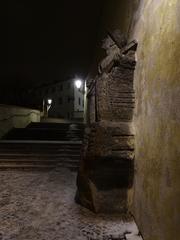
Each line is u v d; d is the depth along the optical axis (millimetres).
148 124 2729
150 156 2605
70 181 5855
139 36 3271
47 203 4207
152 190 2480
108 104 3713
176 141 1848
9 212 3760
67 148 8648
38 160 7664
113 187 3734
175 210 1833
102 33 6496
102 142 3617
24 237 2904
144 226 2785
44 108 26578
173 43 1976
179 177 1775
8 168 7258
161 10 2334
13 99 20125
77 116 35906
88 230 3098
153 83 2539
